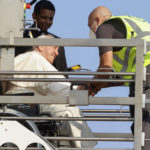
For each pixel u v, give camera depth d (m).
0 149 16.02
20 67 17.62
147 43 16.16
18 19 17.62
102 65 16.89
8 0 17.59
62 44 16.16
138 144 16.00
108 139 16.12
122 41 16.12
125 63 17.33
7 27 17.56
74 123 17.86
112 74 16.19
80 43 16.16
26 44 16.22
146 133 16.64
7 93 17.64
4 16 17.58
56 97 16.06
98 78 16.97
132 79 16.16
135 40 16.11
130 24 17.41
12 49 16.42
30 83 17.56
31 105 17.61
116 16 17.66
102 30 17.30
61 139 16.19
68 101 16.05
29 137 15.91
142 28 17.39
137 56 16.12
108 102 16.05
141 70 16.11
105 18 18.16
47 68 17.64
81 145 17.73
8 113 16.92
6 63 16.42
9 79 16.25
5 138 15.85
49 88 17.64
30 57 17.66
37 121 17.97
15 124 15.93
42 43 16.19
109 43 16.12
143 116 16.77
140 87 16.09
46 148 15.88
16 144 15.88
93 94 17.42
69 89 17.64
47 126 18.03
